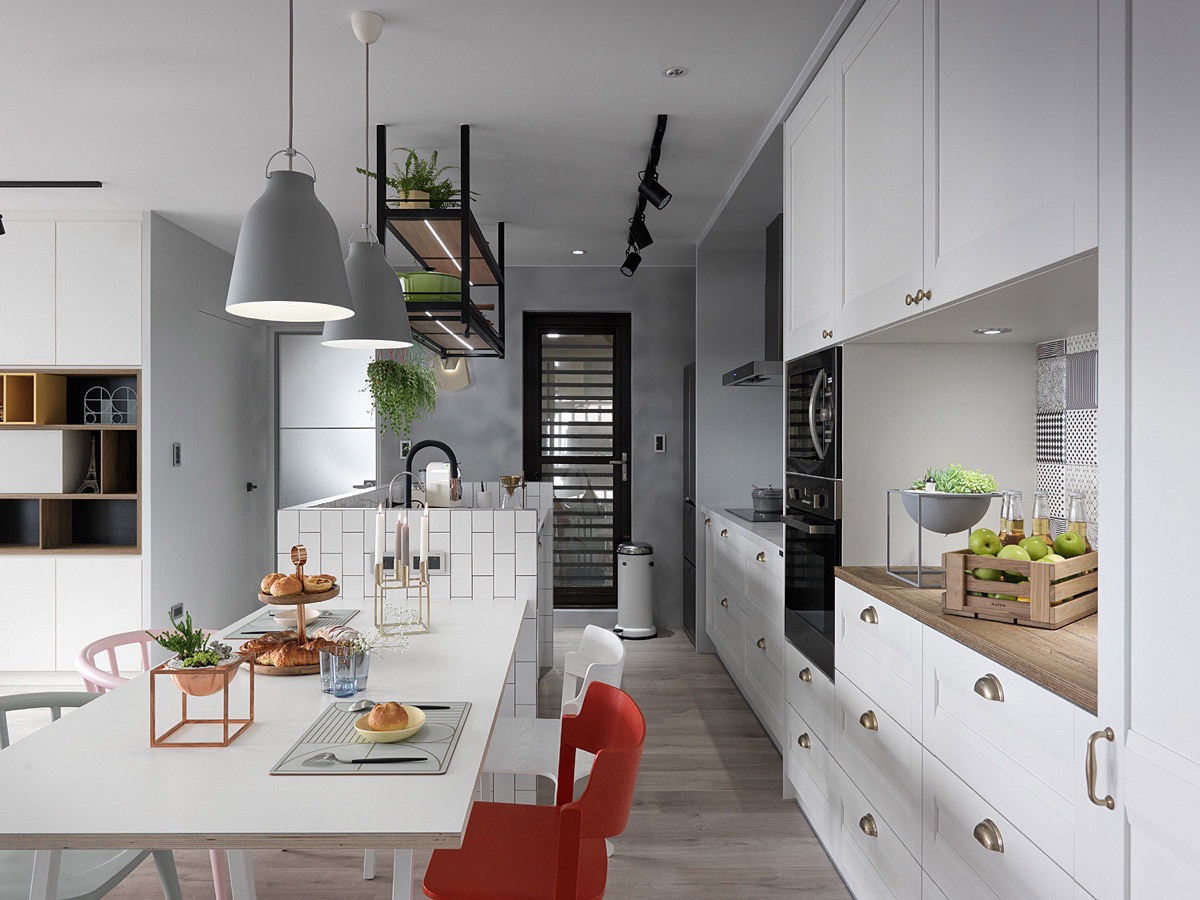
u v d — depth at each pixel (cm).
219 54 279
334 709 190
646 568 600
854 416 263
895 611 212
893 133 214
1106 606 125
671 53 281
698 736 395
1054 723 141
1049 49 142
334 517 325
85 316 475
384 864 274
